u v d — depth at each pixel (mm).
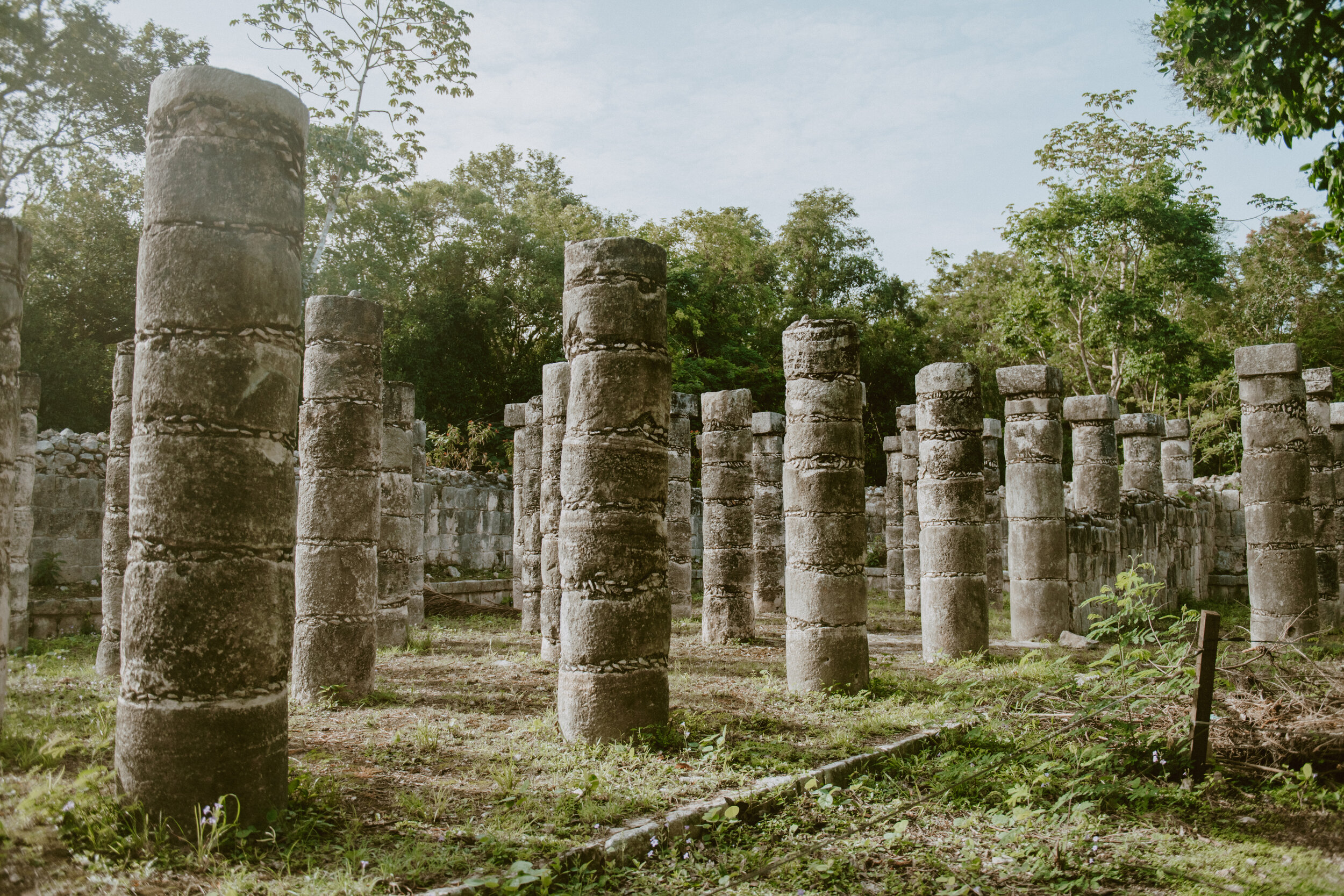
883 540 26625
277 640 5441
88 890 4289
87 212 20109
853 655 9844
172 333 5340
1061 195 26188
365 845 5035
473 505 22406
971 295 40781
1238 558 22188
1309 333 31438
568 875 4977
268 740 5332
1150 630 8320
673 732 7680
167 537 5199
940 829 6039
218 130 5461
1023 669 10961
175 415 5277
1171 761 6926
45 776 5477
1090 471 16891
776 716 8602
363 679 9242
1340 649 13055
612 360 7836
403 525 13203
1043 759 7215
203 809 4980
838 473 10094
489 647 13477
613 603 7598
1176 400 32250
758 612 19047
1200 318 32906
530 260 30953
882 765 7258
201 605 5156
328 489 9250
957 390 12664
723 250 36844
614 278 7906
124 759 5148
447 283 30578
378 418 9680
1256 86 9117
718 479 14820
